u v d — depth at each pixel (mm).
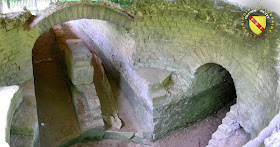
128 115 6953
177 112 6598
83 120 6184
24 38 5270
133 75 6469
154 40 6125
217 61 5543
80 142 6305
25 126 4434
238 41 5035
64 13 5402
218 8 5293
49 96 6828
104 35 7680
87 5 5496
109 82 7723
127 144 6594
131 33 6055
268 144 2512
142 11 5816
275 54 4043
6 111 3953
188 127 7219
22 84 5555
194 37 5820
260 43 4492
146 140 6621
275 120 3082
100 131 6309
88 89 6453
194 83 6352
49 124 6191
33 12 6160
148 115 6293
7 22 4863
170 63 6305
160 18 5883
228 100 8055
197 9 5512
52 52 8211
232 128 5227
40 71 7441
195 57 5930
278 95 3781
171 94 6148
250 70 4816
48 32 8977
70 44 6602
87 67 6289
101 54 8242
